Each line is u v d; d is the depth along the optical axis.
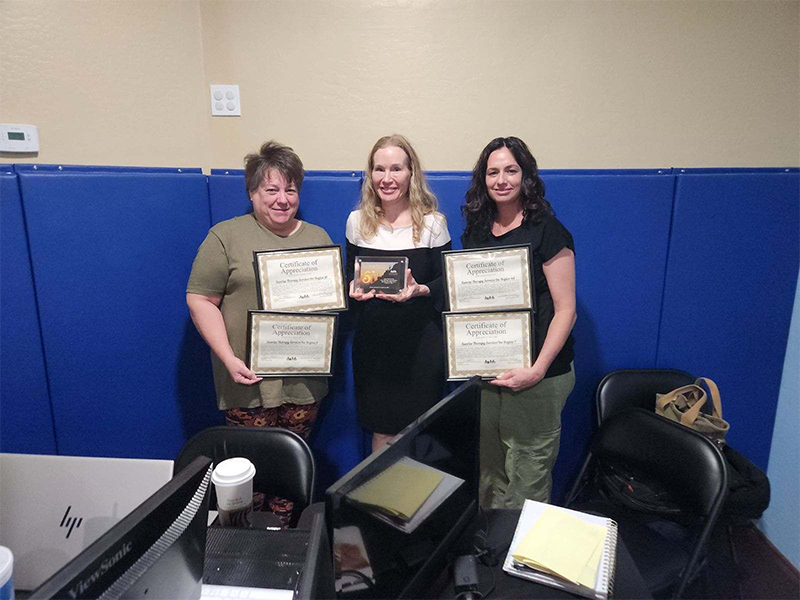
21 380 1.85
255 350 1.72
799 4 1.95
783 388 2.14
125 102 1.99
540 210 1.64
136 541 0.56
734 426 2.20
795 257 2.04
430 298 1.76
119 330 1.93
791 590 1.87
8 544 0.89
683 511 1.56
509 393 1.71
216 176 1.96
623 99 2.04
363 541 0.80
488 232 1.76
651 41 1.99
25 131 1.88
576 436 2.19
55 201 1.76
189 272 1.99
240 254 1.72
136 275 1.92
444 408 1.01
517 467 1.79
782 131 2.06
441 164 2.12
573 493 1.88
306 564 0.65
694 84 2.03
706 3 1.96
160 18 1.97
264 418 1.80
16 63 1.84
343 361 2.08
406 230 1.75
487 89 2.04
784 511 2.08
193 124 2.10
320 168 2.14
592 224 1.99
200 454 1.46
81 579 0.48
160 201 1.90
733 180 1.97
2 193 1.71
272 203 1.69
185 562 0.68
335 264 1.75
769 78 2.02
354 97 2.07
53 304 1.83
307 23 2.01
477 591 0.99
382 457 0.83
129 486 0.89
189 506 0.67
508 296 1.67
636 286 2.06
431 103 2.06
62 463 0.89
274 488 1.46
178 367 2.04
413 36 2.01
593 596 0.98
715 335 2.11
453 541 1.10
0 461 0.90
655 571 1.47
